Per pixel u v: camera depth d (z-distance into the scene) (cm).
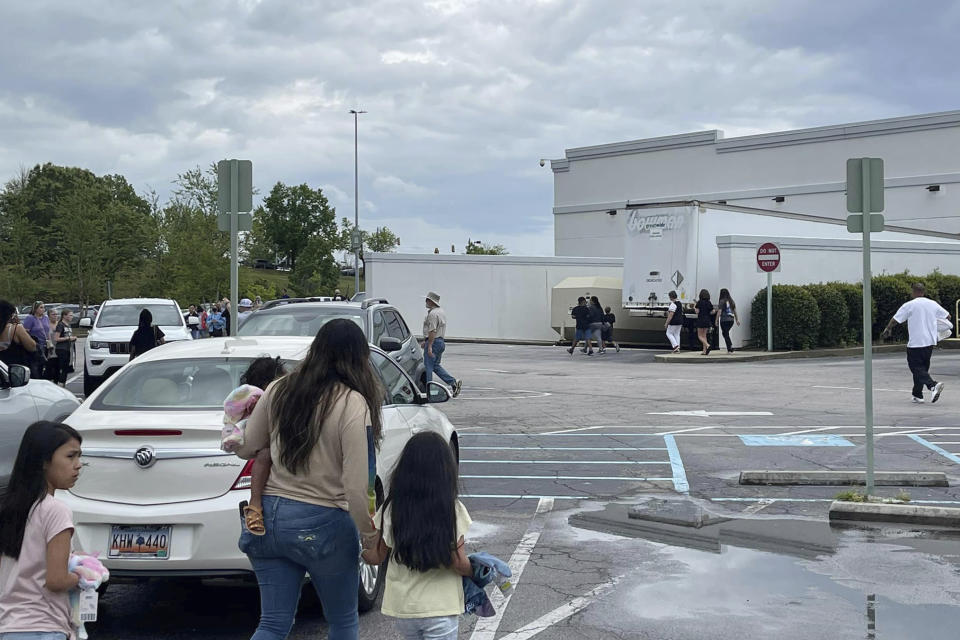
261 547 445
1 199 6788
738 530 824
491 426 1458
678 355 2727
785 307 2817
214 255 4894
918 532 812
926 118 4231
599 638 572
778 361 2675
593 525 848
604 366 2580
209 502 574
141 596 679
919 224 4288
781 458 1161
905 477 990
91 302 6216
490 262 3900
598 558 742
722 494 971
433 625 414
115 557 570
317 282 9175
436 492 411
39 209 9331
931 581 672
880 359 2673
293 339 749
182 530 572
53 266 6456
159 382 661
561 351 3244
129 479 578
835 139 4462
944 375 2180
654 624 593
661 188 4962
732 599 639
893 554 743
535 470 1109
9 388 867
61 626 379
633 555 749
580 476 1071
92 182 10375
